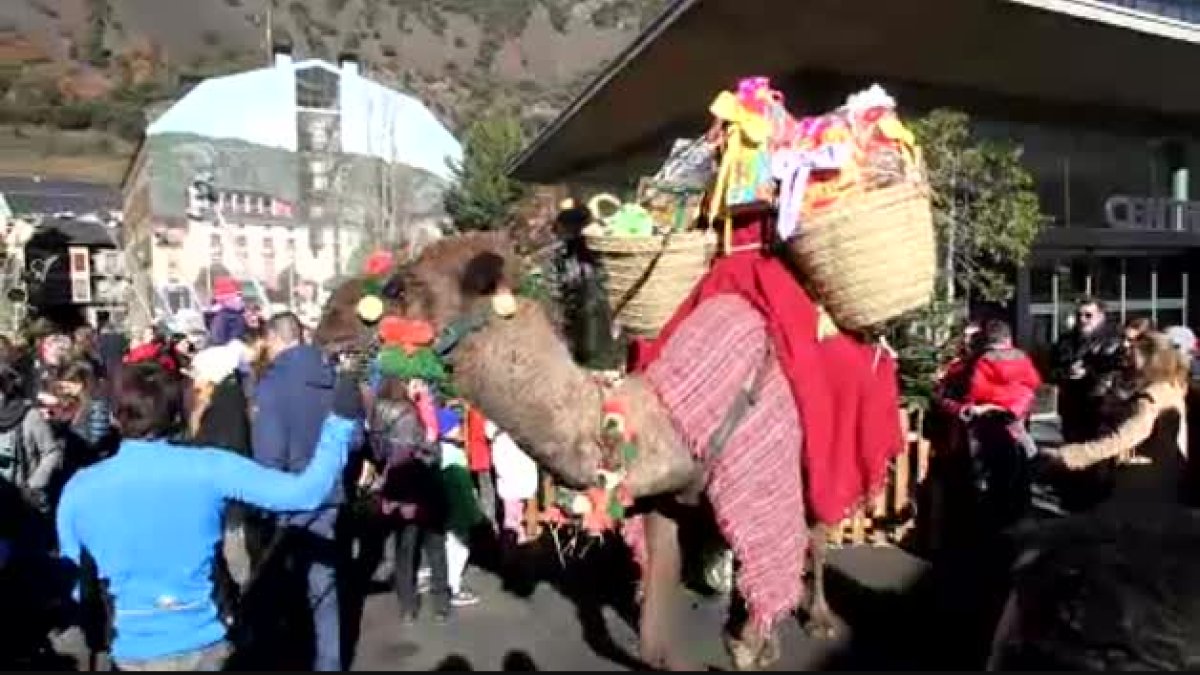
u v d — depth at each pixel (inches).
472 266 177.5
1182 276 624.4
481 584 294.0
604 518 169.5
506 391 175.5
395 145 1640.0
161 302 1483.8
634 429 174.1
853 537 312.7
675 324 189.0
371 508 298.4
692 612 247.3
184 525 137.1
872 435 190.4
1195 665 138.3
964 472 283.9
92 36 4643.2
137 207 1699.1
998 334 282.8
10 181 2383.1
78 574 156.4
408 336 175.6
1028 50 455.2
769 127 188.2
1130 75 506.6
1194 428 245.9
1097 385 311.3
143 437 138.9
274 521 244.2
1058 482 312.7
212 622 141.3
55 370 364.8
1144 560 149.3
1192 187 630.5
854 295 179.5
